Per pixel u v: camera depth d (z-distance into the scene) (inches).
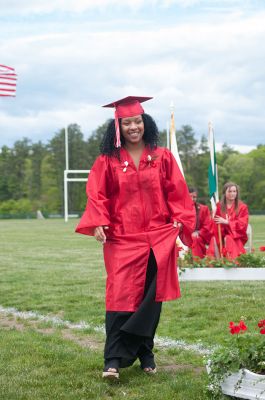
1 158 3720.5
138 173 209.6
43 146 3695.9
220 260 309.1
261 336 195.5
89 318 313.6
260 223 1626.5
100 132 3385.8
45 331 286.2
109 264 209.5
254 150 4062.5
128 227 209.5
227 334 267.4
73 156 3376.0
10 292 404.2
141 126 211.8
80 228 208.2
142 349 213.0
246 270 301.4
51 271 525.7
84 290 409.1
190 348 246.4
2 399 185.5
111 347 203.6
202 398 182.9
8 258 659.4
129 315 204.2
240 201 435.5
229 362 180.2
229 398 180.7
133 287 204.7
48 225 1774.1
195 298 366.9
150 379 204.4
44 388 195.3
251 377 175.2
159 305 206.7
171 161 213.6
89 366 219.5
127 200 210.2
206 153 3528.5
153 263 207.0
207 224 438.0
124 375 209.6
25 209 3555.6
